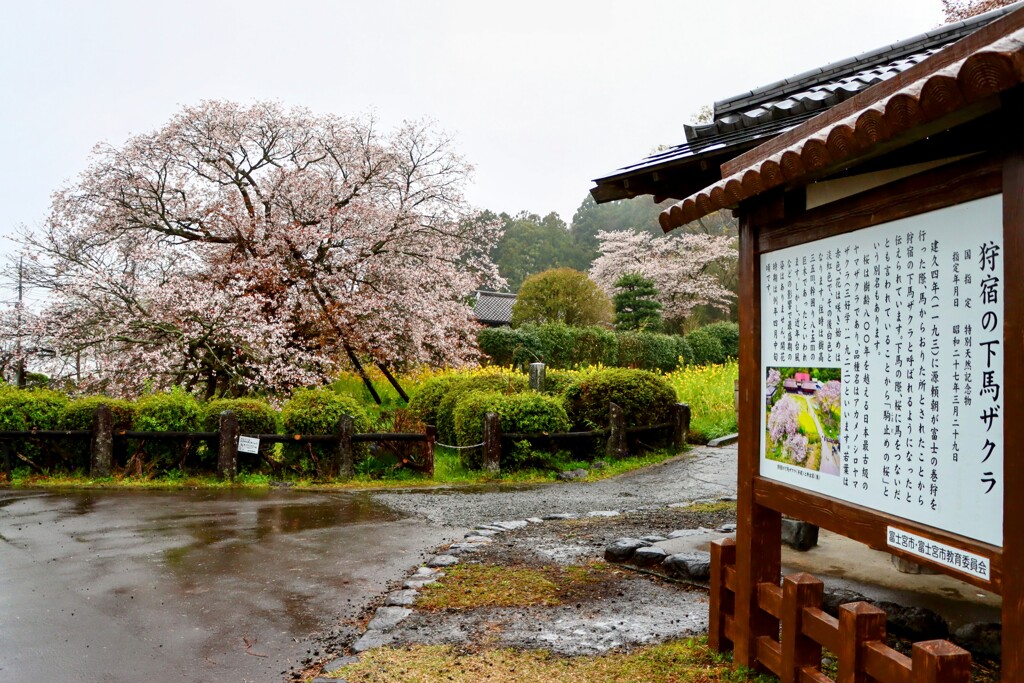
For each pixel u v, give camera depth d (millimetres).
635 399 10836
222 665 3600
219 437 8758
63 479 8625
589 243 44719
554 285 23078
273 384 11688
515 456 9656
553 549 5836
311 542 6023
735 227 31125
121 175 13141
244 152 13781
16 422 8719
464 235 16172
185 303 11547
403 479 9203
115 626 4113
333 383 15164
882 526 2467
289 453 9086
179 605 4473
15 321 11633
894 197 2455
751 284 3316
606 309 24297
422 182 15469
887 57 4793
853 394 2662
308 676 3475
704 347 23250
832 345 2795
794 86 4852
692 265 28156
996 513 2047
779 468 3117
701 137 4598
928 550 2271
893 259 2477
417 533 6441
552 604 4469
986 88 1743
